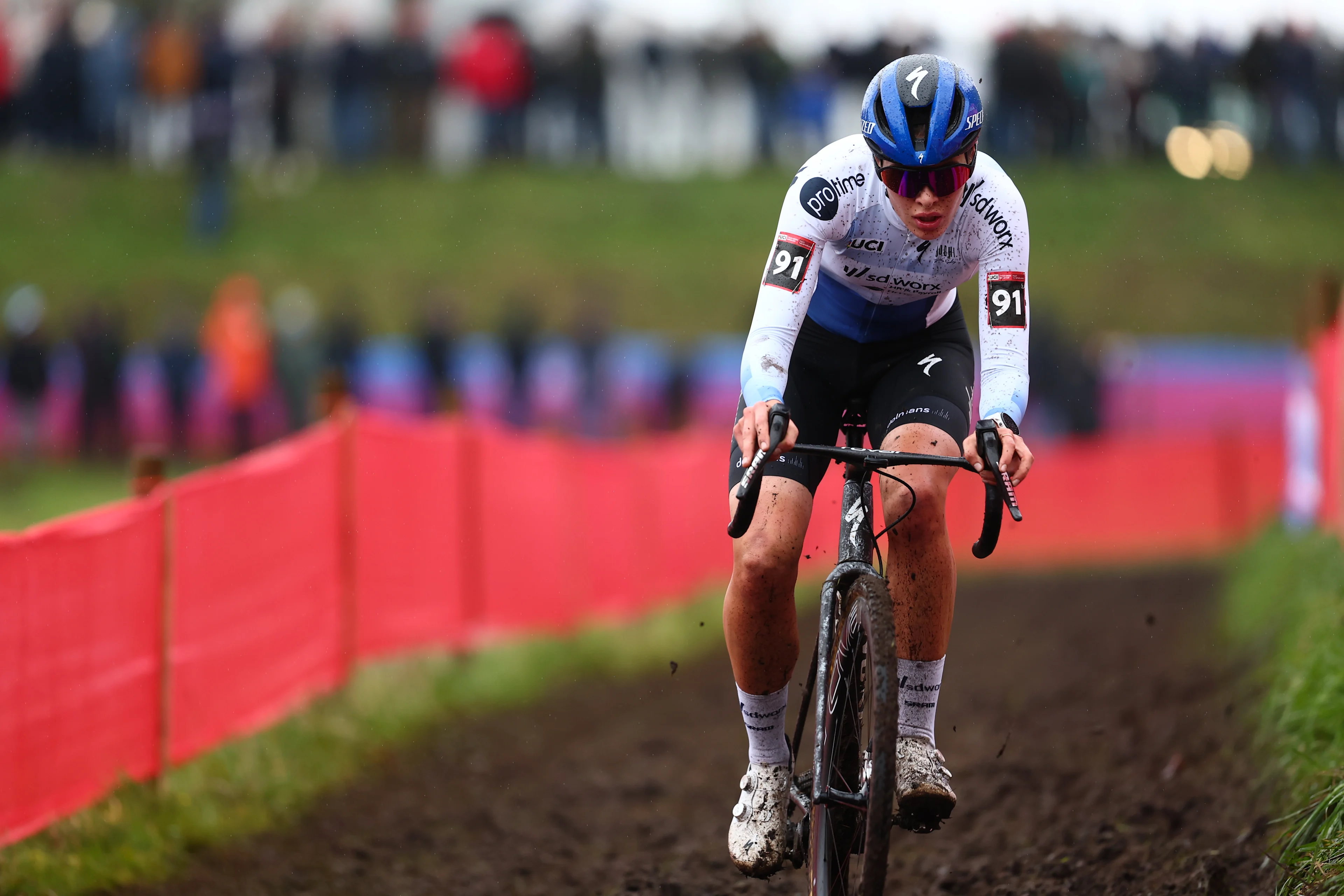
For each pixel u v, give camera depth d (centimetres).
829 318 1077
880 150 922
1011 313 995
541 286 6681
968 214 1009
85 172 7325
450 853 1462
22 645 1274
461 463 2317
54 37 6525
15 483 4294
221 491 1633
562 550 2725
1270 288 7019
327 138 6894
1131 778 1444
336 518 1927
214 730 1602
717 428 4847
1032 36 6806
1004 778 1547
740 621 989
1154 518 4906
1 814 1242
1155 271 7044
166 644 1512
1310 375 2747
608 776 1806
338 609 1928
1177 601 2945
